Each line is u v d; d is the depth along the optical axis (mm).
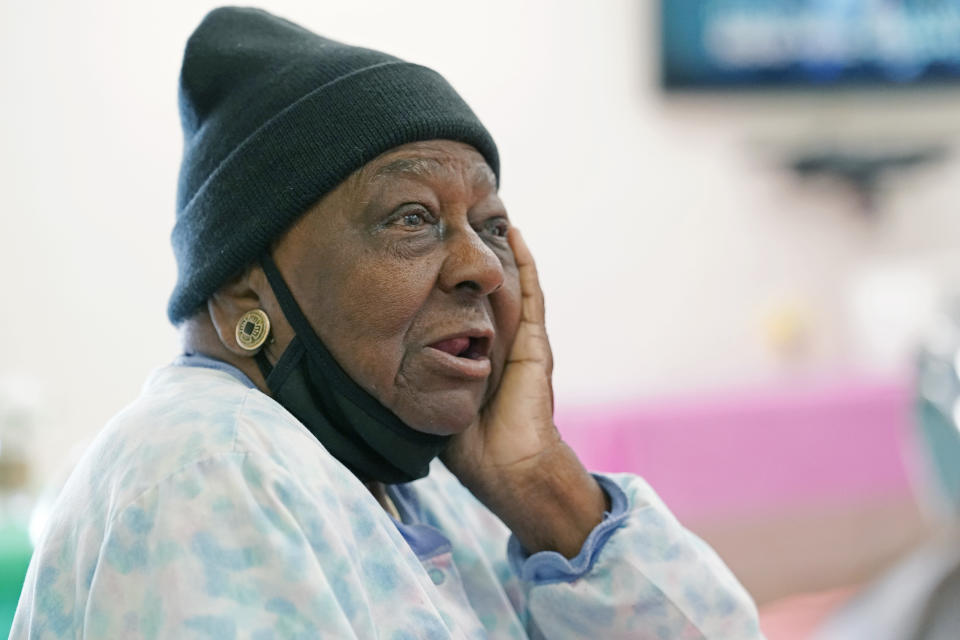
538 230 5188
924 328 4641
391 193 1419
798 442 4156
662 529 1618
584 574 1604
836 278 5621
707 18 5391
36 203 4438
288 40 1568
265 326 1443
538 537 1639
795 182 5562
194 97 1540
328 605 1167
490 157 1569
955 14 5754
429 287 1418
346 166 1408
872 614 2412
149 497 1174
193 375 1430
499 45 5098
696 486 4004
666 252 5387
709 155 5461
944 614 2256
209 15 1583
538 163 5184
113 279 4516
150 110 4547
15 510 2945
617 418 3967
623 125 5316
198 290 1470
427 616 1310
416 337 1428
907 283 5070
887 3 5660
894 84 5707
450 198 1461
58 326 4461
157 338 4570
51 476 4285
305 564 1175
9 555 2480
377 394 1426
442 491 1807
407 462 1486
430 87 1492
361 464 1484
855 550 4184
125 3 4508
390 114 1433
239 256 1431
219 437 1227
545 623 1645
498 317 1612
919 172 5727
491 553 1802
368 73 1463
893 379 4465
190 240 1492
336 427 1456
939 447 3783
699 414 4043
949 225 5801
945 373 3826
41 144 4441
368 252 1405
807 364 5309
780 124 5598
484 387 1501
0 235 4402
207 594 1132
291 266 1435
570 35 5215
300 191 1406
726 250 5480
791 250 5570
